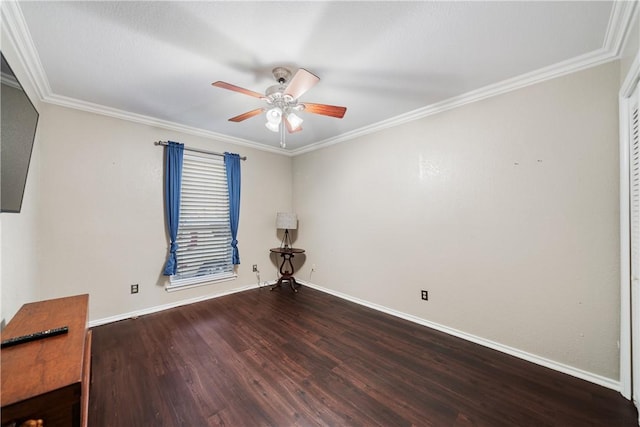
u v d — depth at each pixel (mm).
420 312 2865
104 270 2797
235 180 3859
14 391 862
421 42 1695
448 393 1759
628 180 1650
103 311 2795
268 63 1937
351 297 3621
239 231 3979
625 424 1485
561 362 1998
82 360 1065
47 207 2447
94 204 2723
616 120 1774
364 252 3447
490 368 2039
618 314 1781
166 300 3256
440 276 2695
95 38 1645
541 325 2086
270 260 4402
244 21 1504
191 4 1378
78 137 2619
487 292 2371
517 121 2184
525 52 1805
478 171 2410
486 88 2297
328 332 2654
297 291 4027
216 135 3654
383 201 3217
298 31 1593
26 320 1453
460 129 2525
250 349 2312
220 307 3328
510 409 1613
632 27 1456
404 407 1633
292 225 4102
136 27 1549
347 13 1444
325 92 2412
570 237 1956
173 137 3289
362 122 3189
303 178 4418
